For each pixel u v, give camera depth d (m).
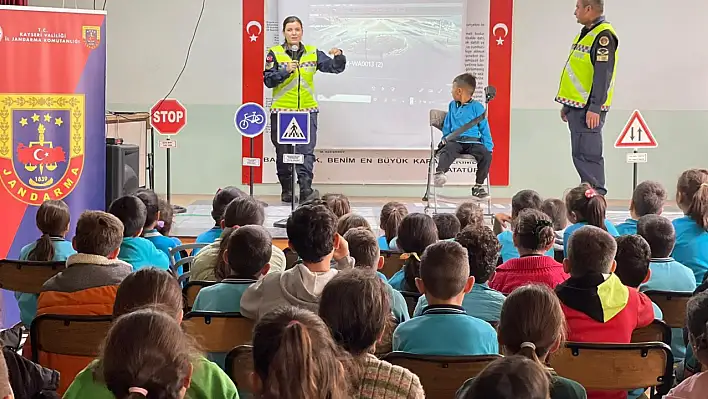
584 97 6.64
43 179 4.61
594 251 2.59
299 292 2.53
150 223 4.07
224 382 1.86
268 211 7.34
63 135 4.64
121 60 8.55
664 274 3.37
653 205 4.37
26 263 3.42
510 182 8.68
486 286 2.87
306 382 1.39
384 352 2.61
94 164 4.77
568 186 8.67
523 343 1.90
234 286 2.78
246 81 8.59
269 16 8.52
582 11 6.60
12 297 4.42
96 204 4.81
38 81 4.55
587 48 6.58
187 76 8.59
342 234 3.69
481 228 2.91
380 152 8.66
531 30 8.49
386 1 8.52
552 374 1.89
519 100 8.58
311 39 8.57
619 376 2.37
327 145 8.66
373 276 1.94
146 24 8.52
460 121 7.00
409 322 2.38
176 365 1.49
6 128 4.49
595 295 2.57
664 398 1.93
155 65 8.56
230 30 8.54
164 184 8.65
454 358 2.15
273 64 7.12
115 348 1.48
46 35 4.54
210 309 2.75
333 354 1.47
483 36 8.52
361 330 1.86
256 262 2.82
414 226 3.37
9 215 4.54
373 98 8.62
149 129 8.49
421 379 2.19
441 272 2.35
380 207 7.81
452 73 8.58
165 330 1.50
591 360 2.36
